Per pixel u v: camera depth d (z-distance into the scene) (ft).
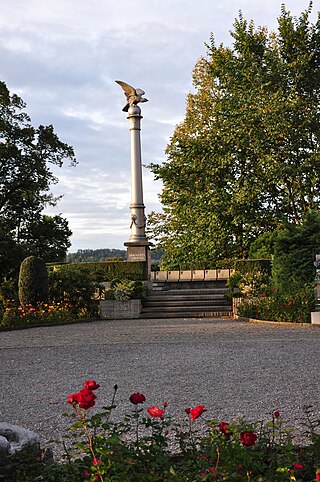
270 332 48.57
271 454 12.30
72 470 11.85
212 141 103.76
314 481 11.25
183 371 30.40
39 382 28.68
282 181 100.01
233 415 20.76
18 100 121.19
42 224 129.08
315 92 103.91
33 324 64.54
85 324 66.64
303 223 65.36
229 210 101.24
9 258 113.80
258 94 100.89
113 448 11.51
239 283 79.61
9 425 14.61
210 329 53.11
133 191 97.30
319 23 104.37
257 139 99.50
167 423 13.50
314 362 31.60
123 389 26.30
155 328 56.59
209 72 111.14
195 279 99.19
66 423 20.58
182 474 11.47
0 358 37.58
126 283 78.07
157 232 123.95
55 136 123.54
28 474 12.30
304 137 98.89
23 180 120.98
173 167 108.06
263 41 109.50
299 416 20.22
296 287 61.57
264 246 98.27
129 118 97.91
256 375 28.48
